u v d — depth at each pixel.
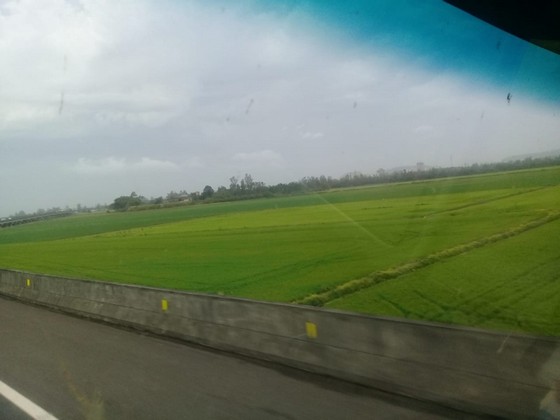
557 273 15.02
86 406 5.97
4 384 6.96
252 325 7.77
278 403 5.73
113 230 55.16
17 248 47.19
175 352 8.22
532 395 4.80
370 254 23.62
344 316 6.50
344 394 5.89
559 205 25.31
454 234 23.58
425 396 5.50
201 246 35.00
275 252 28.78
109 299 11.53
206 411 5.62
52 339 9.82
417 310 13.55
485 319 11.95
